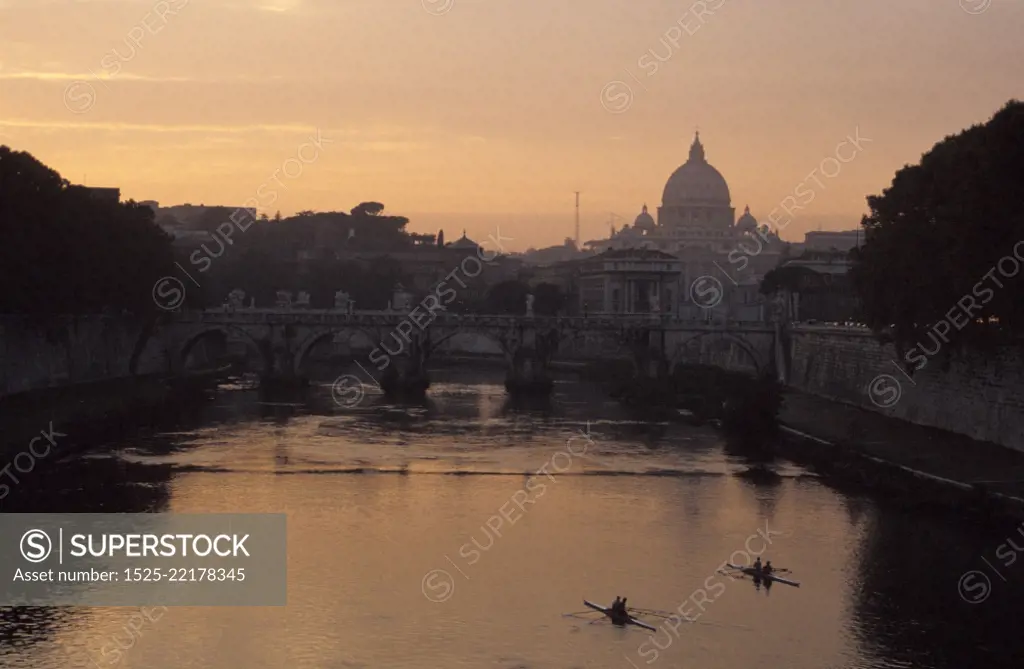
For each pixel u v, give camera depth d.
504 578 103.50
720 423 196.50
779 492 137.12
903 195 177.00
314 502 130.38
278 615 93.44
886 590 100.56
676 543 114.88
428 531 118.56
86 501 127.69
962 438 157.50
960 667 84.75
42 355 196.00
